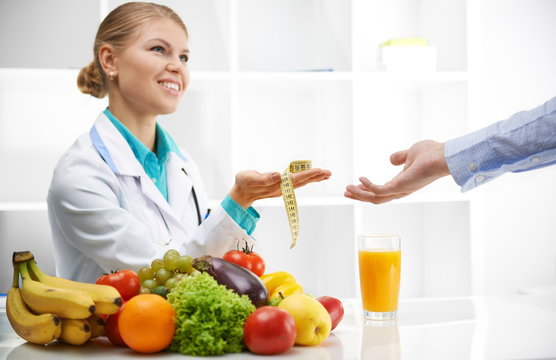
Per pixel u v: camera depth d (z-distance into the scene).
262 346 0.83
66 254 1.53
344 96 2.55
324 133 2.80
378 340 0.94
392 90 2.90
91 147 1.50
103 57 1.55
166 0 2.69
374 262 1.09
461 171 1.13
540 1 2.92
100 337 0.98
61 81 2.40
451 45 2.66
